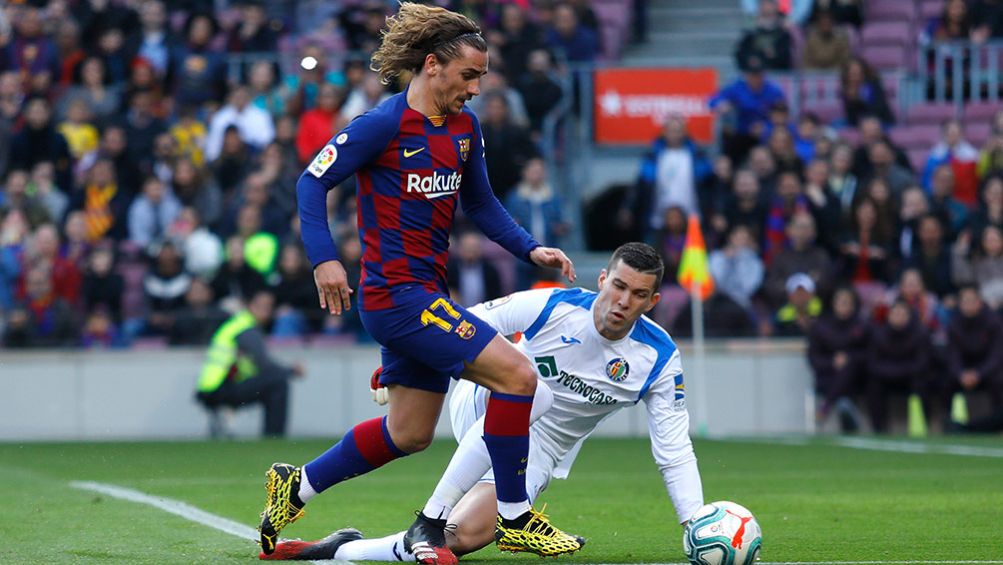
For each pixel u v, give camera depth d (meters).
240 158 54.69
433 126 18.38
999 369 48.88
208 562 19.05
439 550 18.70
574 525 24.66
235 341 49.06
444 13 18.25
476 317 18.31
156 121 55.97
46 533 22.84
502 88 55.06
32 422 50.38
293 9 66.44
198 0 66.06
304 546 19.34
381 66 18.56
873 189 53.16
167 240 50.78
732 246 52.69
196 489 31.38
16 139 55.78
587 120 60.44
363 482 34.06
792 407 51.91
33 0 63.00
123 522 24.56
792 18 67.38
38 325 50.62
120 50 59.88
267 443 46.69
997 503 27.95
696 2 72.44
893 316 49.28
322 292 17.86
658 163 55.47
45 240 50.66
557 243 59.62
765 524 24.48
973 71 63.34
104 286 50.91
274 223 51.12
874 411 49.97
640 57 69.12
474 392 20.66
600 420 20.50
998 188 52.25
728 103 57.94
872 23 68.19
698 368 50.50
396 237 18.22
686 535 18.05
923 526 24.08
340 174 18.05
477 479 18.92
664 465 19.31
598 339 19.52
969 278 51.69
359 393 50.75
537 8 64.06
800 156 56.50
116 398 50.53
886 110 60.88
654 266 18.80
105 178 54.31
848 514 26.09
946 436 48.88
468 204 19.70
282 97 57.28
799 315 51.75
